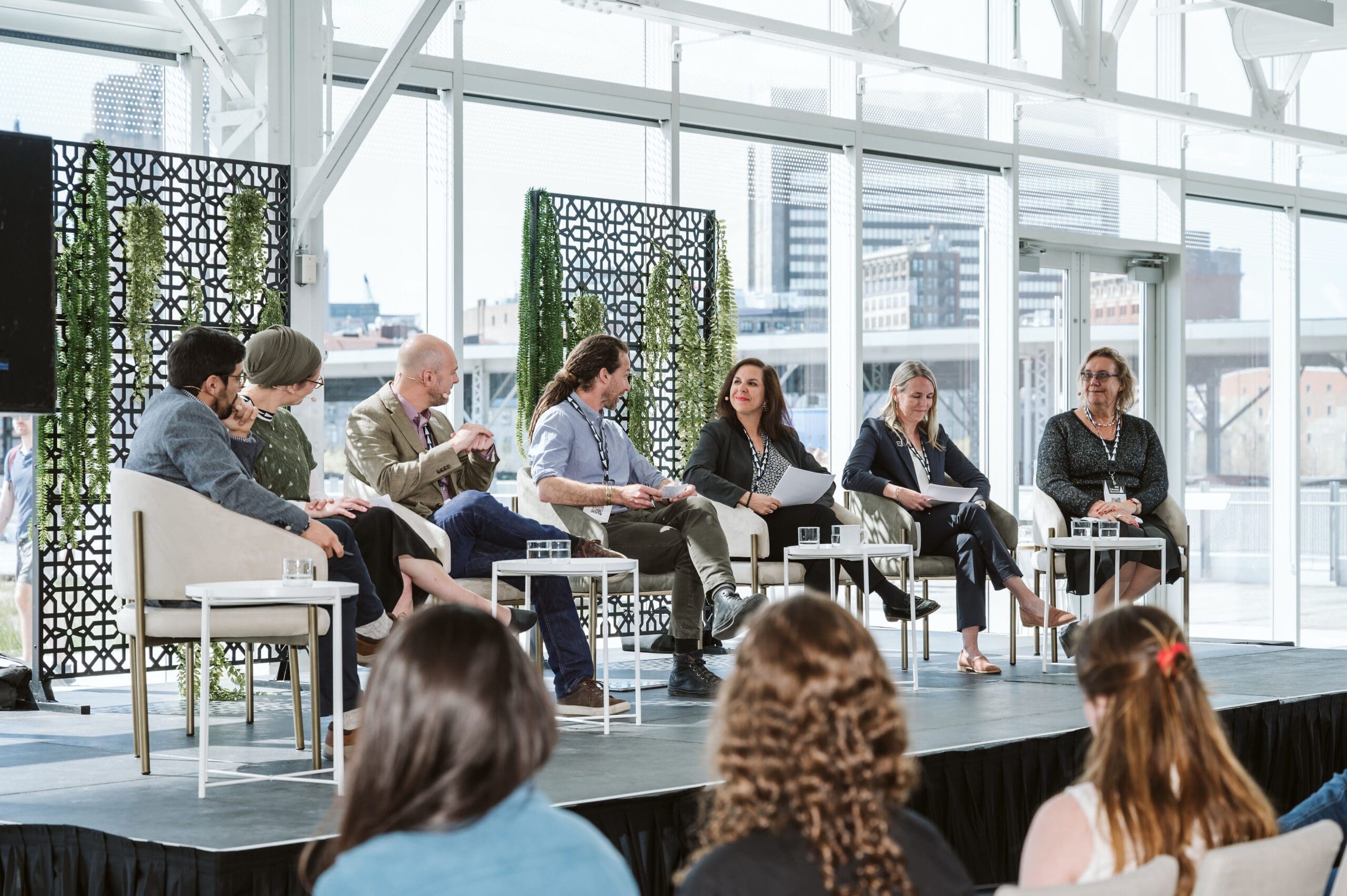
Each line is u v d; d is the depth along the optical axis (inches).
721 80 293.1
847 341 310.0
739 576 218.7
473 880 48.1
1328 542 392.2
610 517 204.5
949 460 251.1
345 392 247.3
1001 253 333.1
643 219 260.1
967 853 152.8
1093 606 245.8
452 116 254.1
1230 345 380.2
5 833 118.4
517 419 244.5
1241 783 68.7
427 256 255.9
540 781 137.7
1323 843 69.1
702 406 264.2
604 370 210.2
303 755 157.3
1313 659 259.4
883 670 57.8
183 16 221.0
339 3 244.8
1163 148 361.7
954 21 322.0
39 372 186.1
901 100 317.4
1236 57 374.0
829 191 311.1
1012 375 332.5
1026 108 336.2
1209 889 64.2
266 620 148.9
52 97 227.0
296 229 222.8
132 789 137.6
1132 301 363.6
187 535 150.6
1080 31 325.1
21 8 222.5
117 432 216.2
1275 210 389.1
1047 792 163.3
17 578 241.1
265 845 111.6
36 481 202.5
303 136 229.8
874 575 213.6
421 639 49.7
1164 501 255.3
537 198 245.1
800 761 55.2
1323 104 393.7
